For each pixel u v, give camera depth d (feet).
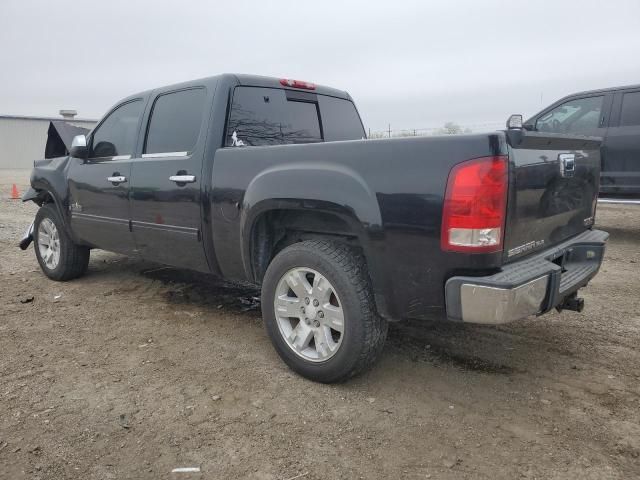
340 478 7.89
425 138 8.94
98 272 19.85
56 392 10.46
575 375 11.09
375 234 9.37
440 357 12.05
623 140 25.64
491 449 8.55
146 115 14.85
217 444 8.73
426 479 7.84
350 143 9.89
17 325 14.15
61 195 17.46
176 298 16.63
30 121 139.74
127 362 11.87
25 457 8.39
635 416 9.45
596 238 11.82
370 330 9.94
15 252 23.70
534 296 8.87
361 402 10.03
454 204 8.50
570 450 8.50
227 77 13.17
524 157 9.07
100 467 8.16
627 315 14.71
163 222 13.92
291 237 11.82
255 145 13.66
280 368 11.50
